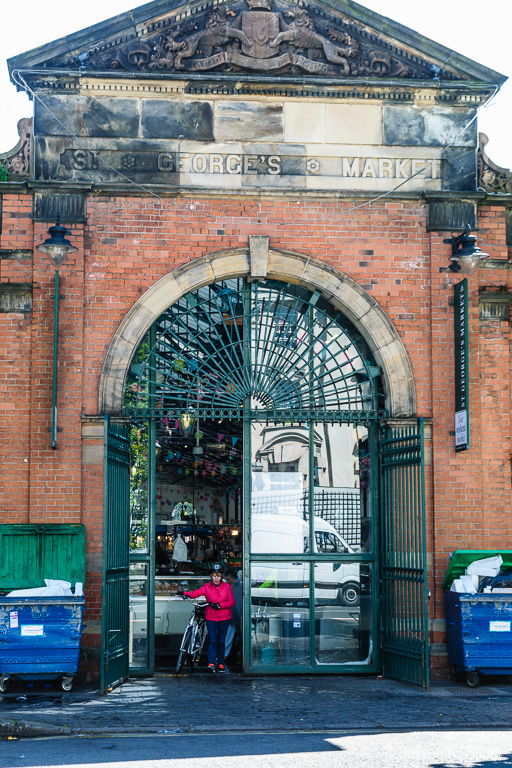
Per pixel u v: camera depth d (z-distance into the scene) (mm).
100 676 11039
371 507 12547
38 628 10719
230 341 12383
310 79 12367
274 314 12539
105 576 10539
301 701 10281
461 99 12742
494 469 12320
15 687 11070
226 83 12328
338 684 11523
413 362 12359
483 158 12898
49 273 11938
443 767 7348
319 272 12320
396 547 11969
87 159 12172
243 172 12312
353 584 12469
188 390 12250
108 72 12109
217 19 12406
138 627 12078
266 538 12391
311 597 12344
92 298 11984
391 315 12406
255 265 12203
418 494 11508
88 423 11773
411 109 12664
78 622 10781
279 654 12227
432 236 12500
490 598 11391
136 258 12094
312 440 12602
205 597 12367
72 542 11516
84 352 11891
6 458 11703
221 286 12516
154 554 12188
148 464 12258
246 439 12484
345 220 12445
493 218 12742
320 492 12547
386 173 12523
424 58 12625
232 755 7773
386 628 12133
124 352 11914
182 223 12195
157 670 12539
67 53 12156
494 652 11359
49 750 8055
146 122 12266
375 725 9039
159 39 12344
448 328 12406
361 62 12562
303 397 12445
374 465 12594
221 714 9531
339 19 12547
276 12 12516
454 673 11805
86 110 12219
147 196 12180
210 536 14914
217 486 15500
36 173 12109
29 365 11875
